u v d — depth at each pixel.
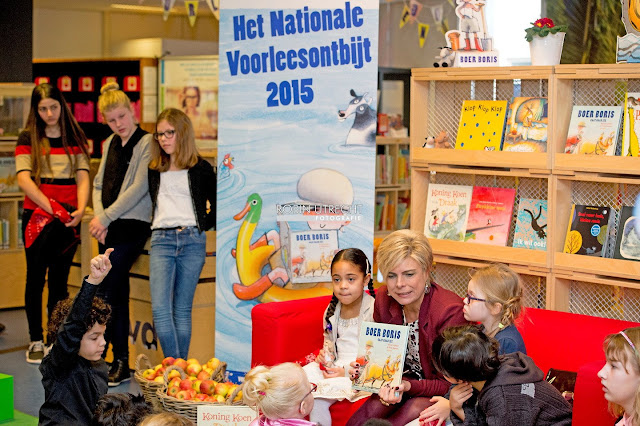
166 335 5.18
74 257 6.20
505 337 3.32
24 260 7.71
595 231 3.93
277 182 4.84
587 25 5.55
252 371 3.07
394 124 9.03
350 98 4.68
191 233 5.23
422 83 4.50
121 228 5.38
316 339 4.04
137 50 9.91
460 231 4.33
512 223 4.31
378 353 3.52
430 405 3.44
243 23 4.85
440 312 3.50
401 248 3.50
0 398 4.11
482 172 4.21
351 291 3.73
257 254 4.91
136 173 5.41
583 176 3.88
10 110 7.36
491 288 3.35
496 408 2.97
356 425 3.49
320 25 4.70
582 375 2.91
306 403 3.05
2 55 7.85
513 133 4.16
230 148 4.93
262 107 4.84
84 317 3.30
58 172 6.11
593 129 3.93
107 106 5.41
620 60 3.86
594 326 3.62
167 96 8.73
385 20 11.01
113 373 5.42
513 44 6.61
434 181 4.57
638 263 3.73
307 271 4.80
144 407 2.96
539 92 4.14
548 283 4.02
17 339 6.62
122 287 5.42
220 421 3.49
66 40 10.23
